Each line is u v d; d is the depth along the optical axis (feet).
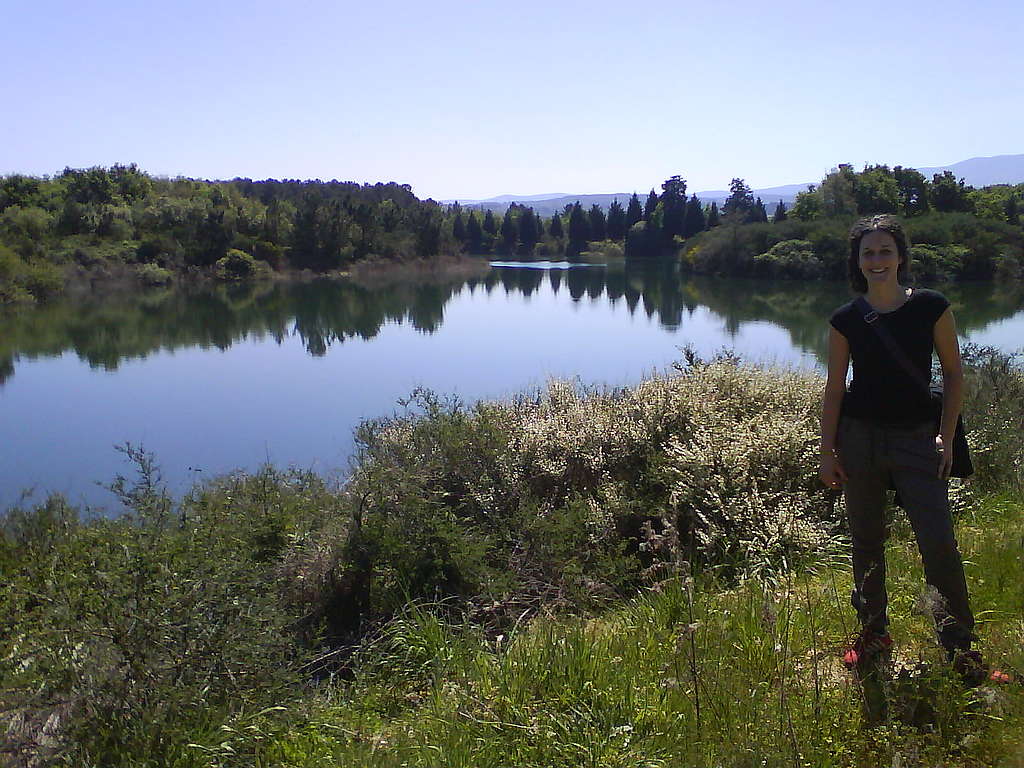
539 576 15.43
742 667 9.31
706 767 7.55
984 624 10.16
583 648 10.09
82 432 54.34
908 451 8.92
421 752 8.59
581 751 8.13
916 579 11.50
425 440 18.92
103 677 9.07
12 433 54.19
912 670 8.77
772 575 13.14
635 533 16.75
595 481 19.03
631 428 19.75
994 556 12.32
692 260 260.01
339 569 14.97
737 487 16.11
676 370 25.48
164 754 8.64
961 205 211.61
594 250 381.40
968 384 22.75
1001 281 139.64
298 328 128.47
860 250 9.30
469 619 13.78
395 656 12.41
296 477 18.85
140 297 186.29
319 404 62.80
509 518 16.83
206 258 235.61
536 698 9.39
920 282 137.39
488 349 96.12
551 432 20.11
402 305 169.78
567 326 121.90
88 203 238.68
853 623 10.48
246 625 10.28
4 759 8.45
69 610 9.22
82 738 8.66
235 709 9.55
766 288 181.27
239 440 50.37
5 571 13.94
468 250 393.50
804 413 19.26
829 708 8.33
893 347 8.94
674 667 9.45
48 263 185.78
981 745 7.66
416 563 15.05
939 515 8.73
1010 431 19.25
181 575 9.93
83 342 112.27
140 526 11.28
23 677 8.87
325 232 270.05
